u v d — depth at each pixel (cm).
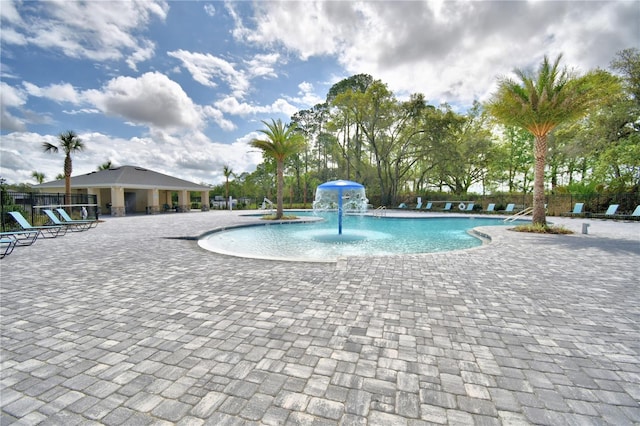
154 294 400
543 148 1125
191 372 221
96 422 172
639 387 203
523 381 209
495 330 290
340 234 1205
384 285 436
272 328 294
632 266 552
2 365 233
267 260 612
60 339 275
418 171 3672
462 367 227
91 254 688
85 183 2297
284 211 2767
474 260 604
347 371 221
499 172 3059
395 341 268
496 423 171
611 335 280
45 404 188
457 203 2741
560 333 284
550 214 1944
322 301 370
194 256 661
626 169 1802
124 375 218
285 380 210
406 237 1128
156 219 1777
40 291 415
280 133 1752
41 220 1456
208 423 170
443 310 340
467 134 3009
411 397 193
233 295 394
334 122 3300
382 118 2911
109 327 300
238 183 4512
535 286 430
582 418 174
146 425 169
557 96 1017
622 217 1531
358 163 3334
